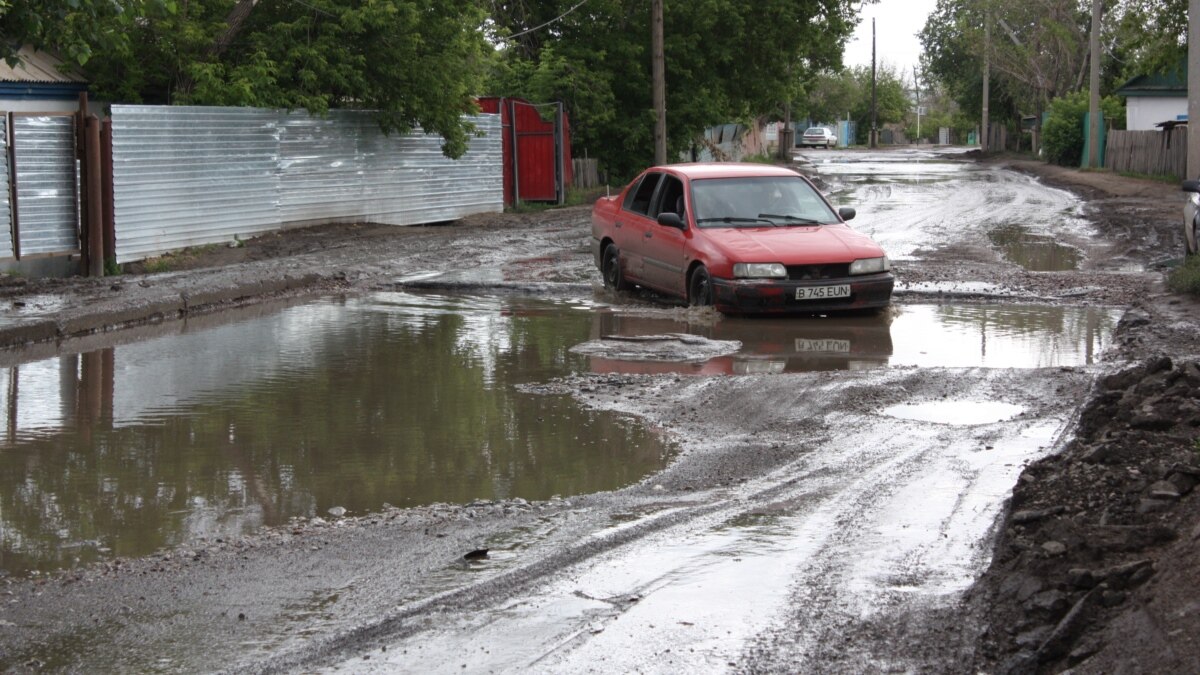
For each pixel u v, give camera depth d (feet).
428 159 85.05
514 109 104.58
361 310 45.57
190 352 36.73
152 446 25.36
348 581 17.08
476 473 22.98
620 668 13.92
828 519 19.19
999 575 15.87
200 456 24.52
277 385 31.45
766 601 15.76
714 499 20.70
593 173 120.98
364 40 73.92
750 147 225.35
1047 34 193.47
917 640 14.35
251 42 70.44
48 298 45.29
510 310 44.73
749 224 43.52
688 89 125.39
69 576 17.53
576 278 53.01
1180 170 127.44
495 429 26.35
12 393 30.83
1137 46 110.52
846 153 267.80
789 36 129.80
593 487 21.91
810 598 15.79
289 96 70.03
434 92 77.61
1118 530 15.72
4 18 43.32
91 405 29.37
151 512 20.88
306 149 72.59
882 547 17.67
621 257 48.06
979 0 209.56
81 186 54.13
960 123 384.68
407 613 15.72
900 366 31.53
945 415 26.05
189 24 66.28
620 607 15.79
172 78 69.26
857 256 40.60
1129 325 36.83
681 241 43.34
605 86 117.70
